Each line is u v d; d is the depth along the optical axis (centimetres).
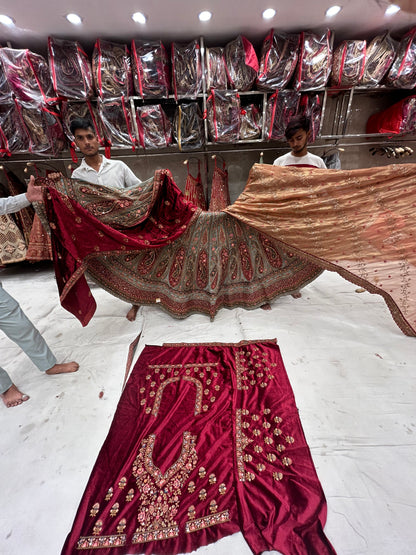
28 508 87
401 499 83
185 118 243
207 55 225
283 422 110
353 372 133
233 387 128
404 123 260
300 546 73
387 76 245
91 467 98
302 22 213
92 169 172
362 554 72
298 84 233
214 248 178
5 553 76
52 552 76
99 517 83
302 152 180
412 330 151
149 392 129
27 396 129
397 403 115
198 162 290
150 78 222
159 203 159
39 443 108
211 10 195
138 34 218
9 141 237
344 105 291
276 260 181
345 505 82
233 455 98
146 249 158
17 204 124
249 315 185
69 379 140
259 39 234
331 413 113
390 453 96
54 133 237
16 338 125
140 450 102
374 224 150
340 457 96
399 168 141
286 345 154
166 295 184
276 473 92
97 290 241
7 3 174
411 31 227
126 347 163
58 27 203
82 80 216
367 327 165
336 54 231
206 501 85
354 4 196
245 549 75
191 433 107
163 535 78
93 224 145
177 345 160
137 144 248
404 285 151
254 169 162
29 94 217
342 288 215
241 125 251
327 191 152
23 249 281
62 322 195
